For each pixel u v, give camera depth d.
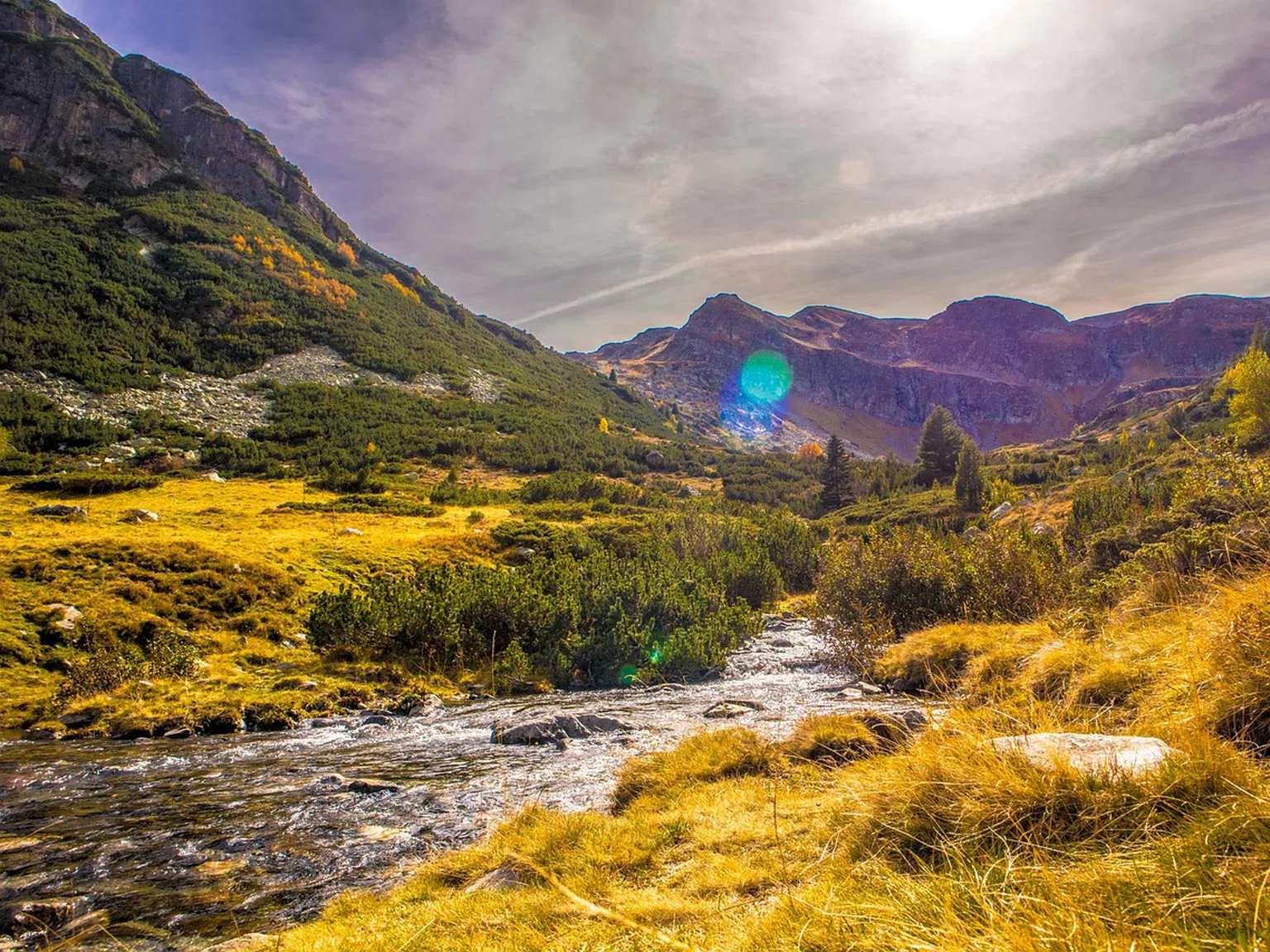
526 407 119.88
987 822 3.63
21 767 11.12
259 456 68.69
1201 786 3.17
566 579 25.61
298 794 9.38
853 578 19.47
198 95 155.38
